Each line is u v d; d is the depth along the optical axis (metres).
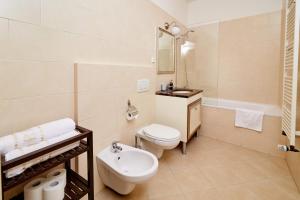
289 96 1.54
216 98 2.97
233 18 2.71
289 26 1.65
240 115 2.66
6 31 0.98
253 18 2.54
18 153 0.88
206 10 2.97
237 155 2.41
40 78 1.16
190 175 1.95
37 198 1.01
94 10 1.48
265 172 2.01
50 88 1.22
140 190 1.70
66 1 1.27
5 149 0.87
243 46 2.65
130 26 1.90
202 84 3.11
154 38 2.35
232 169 2.07
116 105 1.76
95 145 1.56
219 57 2.89
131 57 1.95
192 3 3.12
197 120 2.77
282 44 2.34
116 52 1.74
